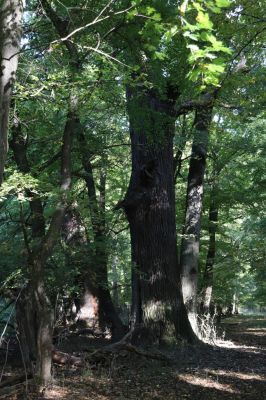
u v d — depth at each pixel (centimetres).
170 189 1232
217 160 1981
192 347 1165
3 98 452
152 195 1209
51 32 863
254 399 751
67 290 1063
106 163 1392
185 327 1200
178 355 1078
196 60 380
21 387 727
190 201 1509
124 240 1355
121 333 1309
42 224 974
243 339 1716
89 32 821
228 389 810
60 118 1032
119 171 1853
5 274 823
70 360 895
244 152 1919
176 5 637
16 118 820
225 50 350
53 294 1011
